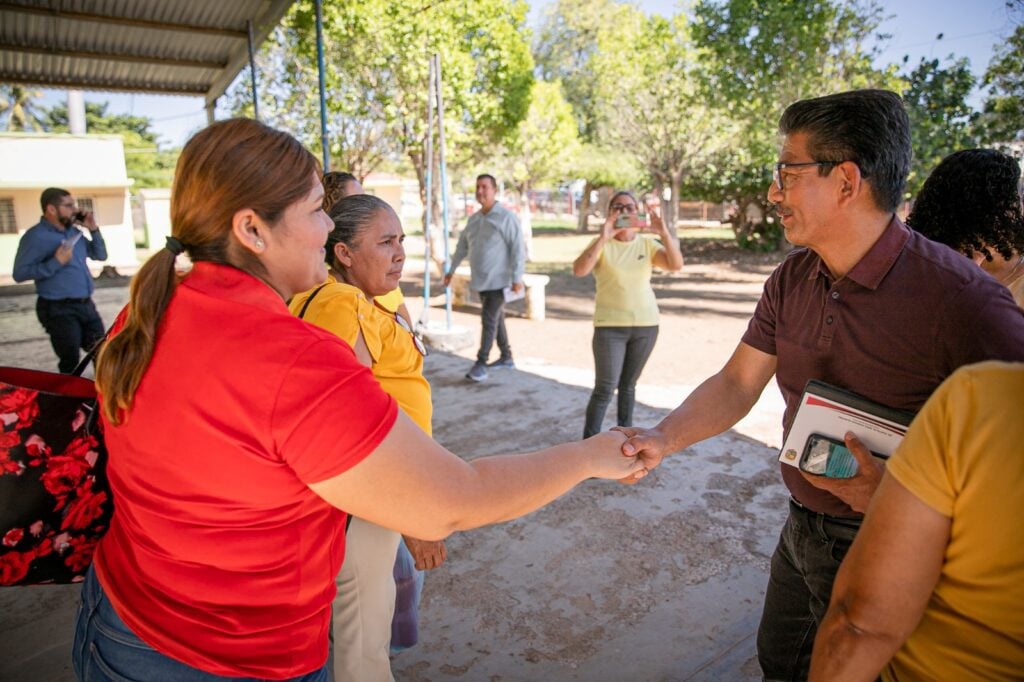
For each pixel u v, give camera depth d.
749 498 3.86
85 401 1.38
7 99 33.94
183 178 1.14
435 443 1.17
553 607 2.92
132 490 1.13
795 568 1.83
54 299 5.73
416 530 1.13
